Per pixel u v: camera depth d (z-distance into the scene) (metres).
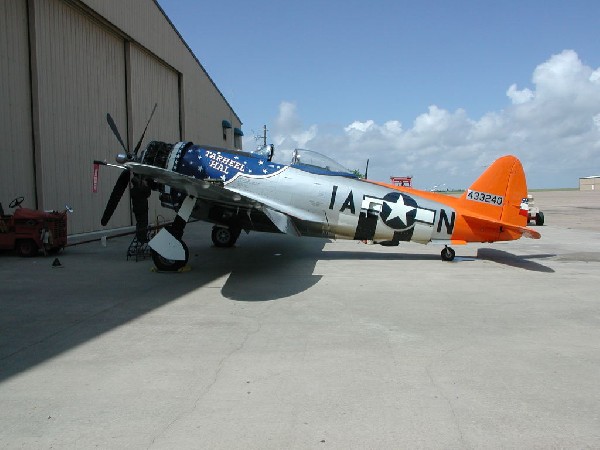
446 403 2.88
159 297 5.71
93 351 3.77
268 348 3.88
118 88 15.49
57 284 6.44
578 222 19.86
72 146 12.70
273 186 8.54
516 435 2.51
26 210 8.95
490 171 8.80
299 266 8.20
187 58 22.16
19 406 2.81
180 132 21.52
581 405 2.88
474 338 4.20
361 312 5.09
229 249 10.65
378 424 2.61
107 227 14.61
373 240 8.83
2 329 4.36
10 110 10.35
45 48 11.51
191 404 2.85
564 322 4.75
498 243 12.27
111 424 2.60
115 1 14.45
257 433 2.50
